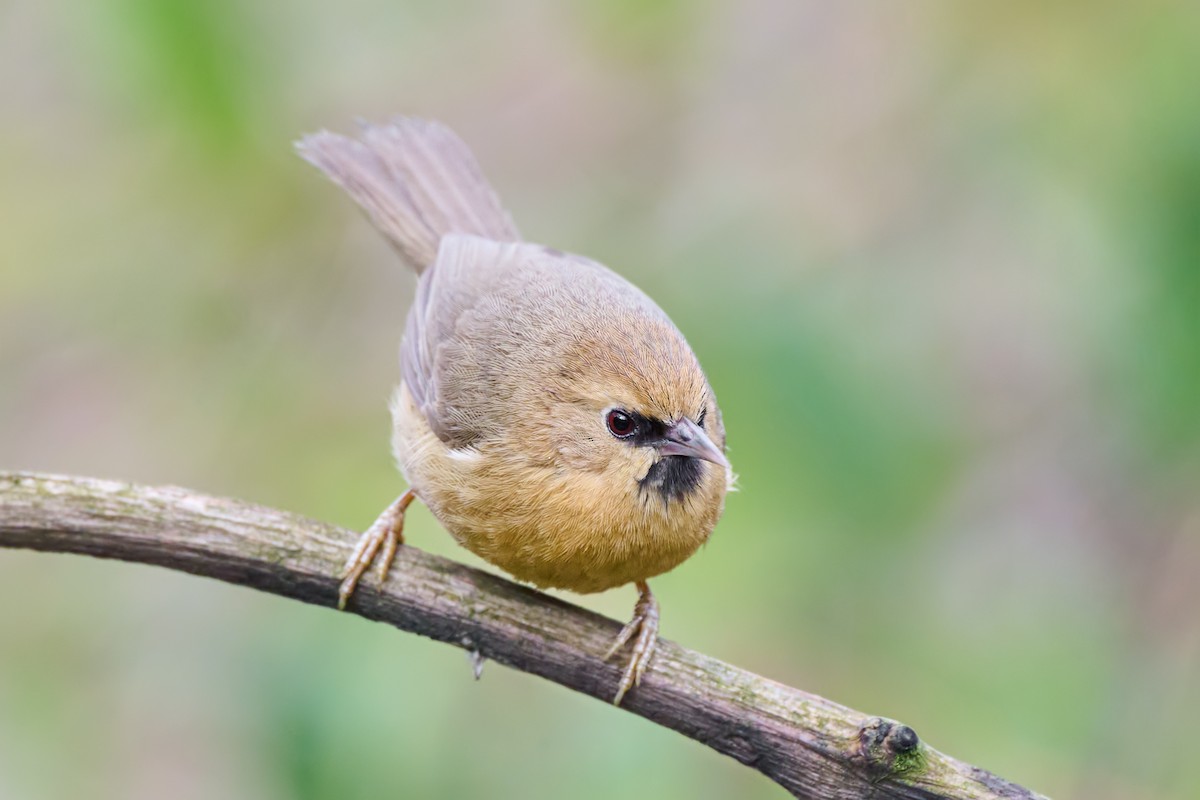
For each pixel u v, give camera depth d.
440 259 10.78
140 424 12.60
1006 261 12.45
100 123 12.14
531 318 9.38
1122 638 11.90
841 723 7.90
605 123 14.11
